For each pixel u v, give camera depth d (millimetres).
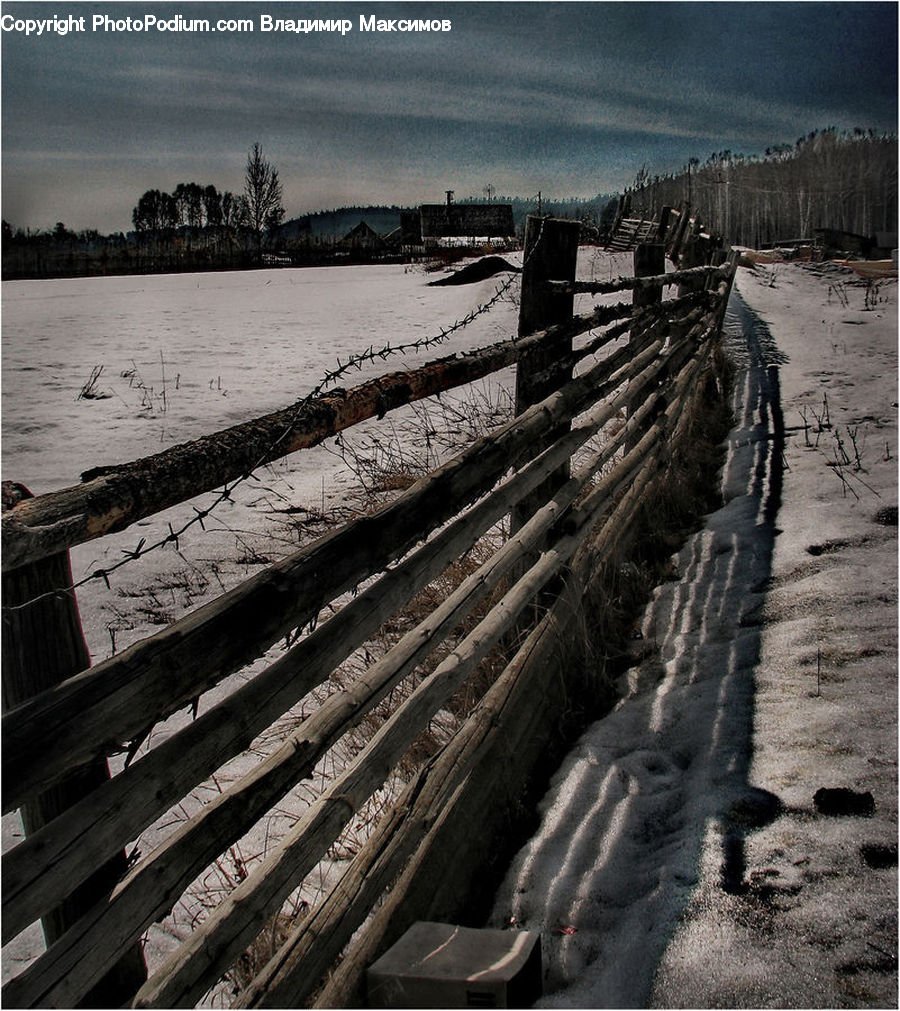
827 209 88938
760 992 1772
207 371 11172
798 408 7879
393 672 2107
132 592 4336
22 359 12219
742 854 2201
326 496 5770
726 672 3268
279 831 2424
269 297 23000
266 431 1661
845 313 15352
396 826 2125
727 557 4461
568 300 3508
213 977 1457
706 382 8594
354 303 20172
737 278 21219
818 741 2666
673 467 5730
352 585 1824
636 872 2275
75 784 1283
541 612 3332
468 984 1667
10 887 1088
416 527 2080
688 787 2598
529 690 2916
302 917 1844
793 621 3545
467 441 6559
